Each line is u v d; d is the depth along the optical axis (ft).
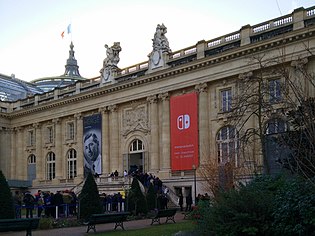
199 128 144.36
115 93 175.11
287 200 46.21
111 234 71.82
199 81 145.28
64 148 198.39
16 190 201.05
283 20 125.90
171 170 150.41
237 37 137.90
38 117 211.82
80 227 88.22
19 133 222.89
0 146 222.28
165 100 155.84
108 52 180.86
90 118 184.85
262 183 55.36
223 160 122.11
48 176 206.59
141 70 167.22
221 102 140.87
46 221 86.94
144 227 82.99
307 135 55.31
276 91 105.60
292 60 119.44
